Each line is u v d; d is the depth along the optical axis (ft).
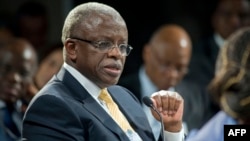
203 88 31.30
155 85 29.63
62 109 16.12
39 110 16.15
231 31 34.91
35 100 16.30
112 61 16.49
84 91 16.71
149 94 29.58
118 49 16.58
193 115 30.25
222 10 35.17
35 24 38.24
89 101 16.62
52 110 16.12
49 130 15.98
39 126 16.06
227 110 18.31
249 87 17.92
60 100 16.20
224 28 34.91
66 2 40.45
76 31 16.65
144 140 17.19
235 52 18.26
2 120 25.63
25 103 26.81
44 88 16.67
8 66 27.04
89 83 16.80
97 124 16.20
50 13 40.60
